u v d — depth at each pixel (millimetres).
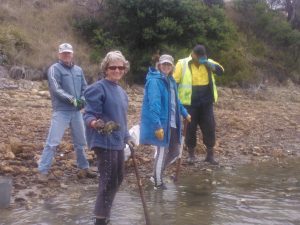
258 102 14477
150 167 5414
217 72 5637
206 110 5625
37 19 16250
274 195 4500
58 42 15297
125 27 16031
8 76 12625
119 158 3455
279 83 19984
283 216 3863
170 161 4781
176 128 4727
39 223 3568
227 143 7180
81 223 3578
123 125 3465
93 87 3375
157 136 4438
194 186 4750
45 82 12703
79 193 4324
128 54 15523
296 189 4746
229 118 9750
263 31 21703
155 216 3783
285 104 14609
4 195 3908
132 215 3795
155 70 4594
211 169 5539
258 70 19469
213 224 3633
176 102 4691
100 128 3264
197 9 16500
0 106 9406
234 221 3711
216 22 17469
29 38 14742
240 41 20328
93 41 16016
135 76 15516
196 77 5551
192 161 5746
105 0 16422
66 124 4645
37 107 9578
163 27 15578
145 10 15617
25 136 6527
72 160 5309
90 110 3359
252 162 6074
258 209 4035
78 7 17375
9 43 13633
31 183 4555
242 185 4855
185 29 16297
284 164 6023
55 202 4066
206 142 5746
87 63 14836
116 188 3506
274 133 8367
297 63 21359
